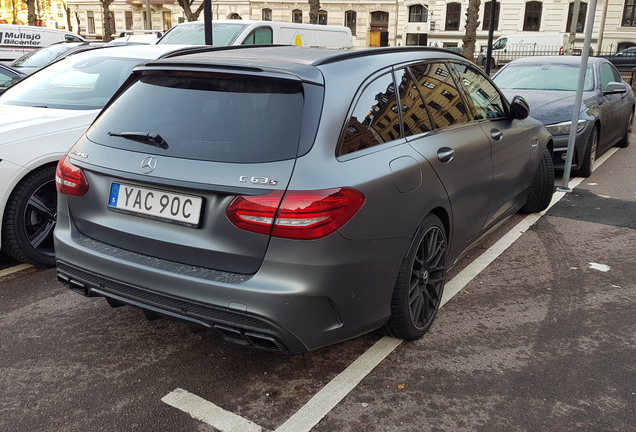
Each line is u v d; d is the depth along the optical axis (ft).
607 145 27.86
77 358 10.57
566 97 25.29
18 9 156.97
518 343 11.14
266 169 8.29
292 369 10.26
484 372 10.15
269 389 9.66
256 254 8.28
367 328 9.44
